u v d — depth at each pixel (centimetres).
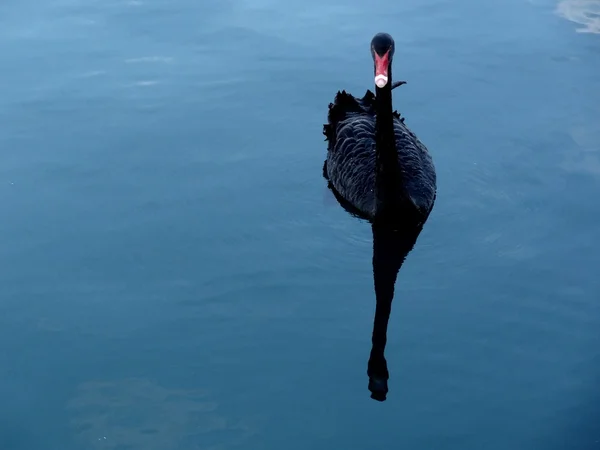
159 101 1220
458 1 1484
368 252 958
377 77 909
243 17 1433
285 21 1423
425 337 820
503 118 1176
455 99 1222
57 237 959
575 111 1181
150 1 1481
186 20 1422
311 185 1074
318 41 1366
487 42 1352
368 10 1457
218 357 796
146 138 1141
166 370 782
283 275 911
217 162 1098
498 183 1059
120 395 754
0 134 1142
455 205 1034
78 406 743
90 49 1336
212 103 1220
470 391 756
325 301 874
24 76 1269
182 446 701
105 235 962
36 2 1475
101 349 807
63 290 883
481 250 950
